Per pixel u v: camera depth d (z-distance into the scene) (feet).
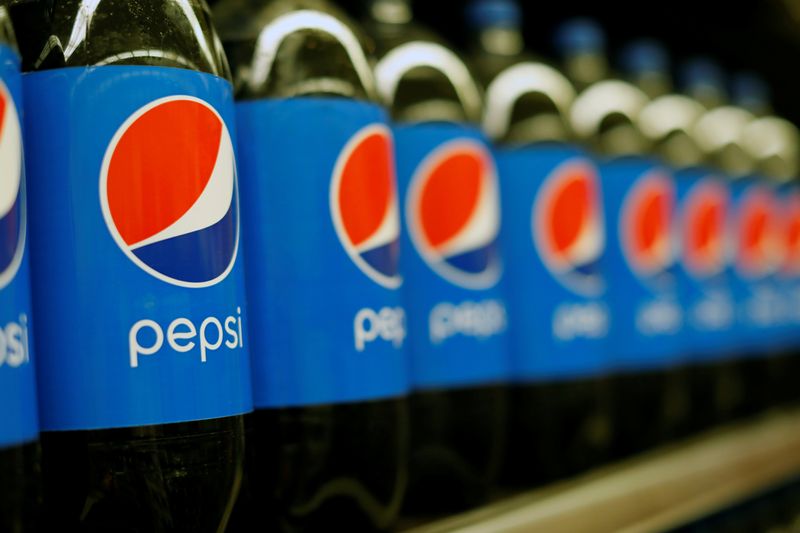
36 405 2.18
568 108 4.51
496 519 3.34
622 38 6.34
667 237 5.09
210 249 2.48
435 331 3.63
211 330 2.46
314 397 2.89
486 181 3.81
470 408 3.67
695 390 5.58
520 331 4.25
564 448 4.25
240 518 2.57
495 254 3.83
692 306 5.61
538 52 5.96
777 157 6.78
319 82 2.98
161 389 2.35
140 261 2.36
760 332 6.31
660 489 4.25
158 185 2.39
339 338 2.92
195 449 2.39
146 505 2.33
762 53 6.98
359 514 2.97
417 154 3.66
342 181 2.97
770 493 6.26
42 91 2.40
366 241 3.01
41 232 2.37
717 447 4.99
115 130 2.38
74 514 2.33
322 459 2.89
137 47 2.42
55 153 2.38
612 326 4.90
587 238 4.37
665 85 5.81
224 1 3.09
